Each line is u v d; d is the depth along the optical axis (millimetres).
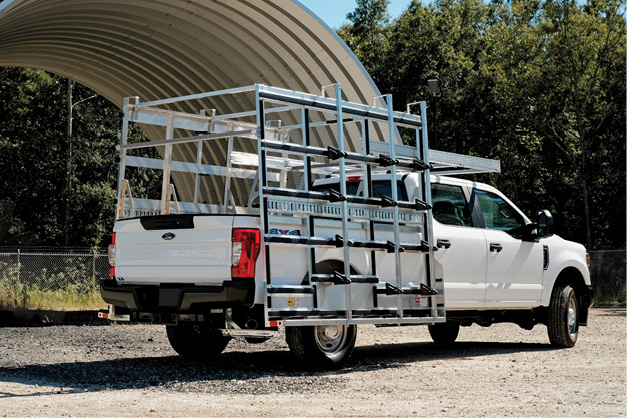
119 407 6207
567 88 35312
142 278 8406
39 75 32625
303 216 8039
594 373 8383
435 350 10930
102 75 22078
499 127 38438
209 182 21531
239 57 19125
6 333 13336
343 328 8555
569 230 39344
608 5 36312
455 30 42062
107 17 17375
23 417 5746
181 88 21156
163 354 10297
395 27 47562
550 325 11117
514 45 36406
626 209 37688
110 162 35312
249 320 7641
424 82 38906
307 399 6645
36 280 27984
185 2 17031
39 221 34438
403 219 9000
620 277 29703
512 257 10523
